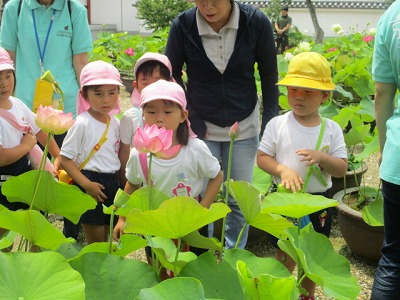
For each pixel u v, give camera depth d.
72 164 3.09
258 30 3.28
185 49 3.35
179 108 2.56
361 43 11.42
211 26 3.25
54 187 1.88
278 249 3.05
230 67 3.27
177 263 1.69
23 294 1.37
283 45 17.70
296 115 3.01
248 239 4.08
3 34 3.90
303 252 1.77
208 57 3.27
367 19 24.80
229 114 3.33
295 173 2.85
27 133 3.08
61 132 1.83
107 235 3.45
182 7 21.16
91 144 3.13
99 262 1.55
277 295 1.34
